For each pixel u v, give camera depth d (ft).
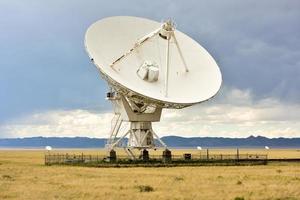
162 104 258.37
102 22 271.08
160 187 161.07
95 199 133.18
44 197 137.28
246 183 174.50
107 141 285.23
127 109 272.72
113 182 179.11
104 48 264.52
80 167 263.08
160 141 279.49
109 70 254.88
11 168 255.29
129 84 252.42
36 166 277.03
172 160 294.87
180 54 268.41
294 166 272.10
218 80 267.80
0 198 135.54
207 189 155.94
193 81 272.92
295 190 151.94
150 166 266.57
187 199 133.49
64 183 175.52
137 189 156.04
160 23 289.33
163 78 273.13
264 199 133.90
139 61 274.36
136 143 275.18
